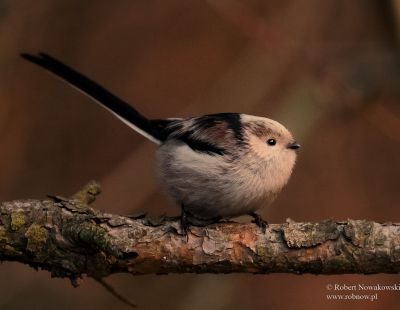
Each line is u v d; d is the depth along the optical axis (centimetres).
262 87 1233
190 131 823
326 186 1266
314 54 1180
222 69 1315
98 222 652
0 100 1221
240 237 653
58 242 633
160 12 1334
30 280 1131
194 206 818
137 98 1289
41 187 1227
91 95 895
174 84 1305
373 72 1159
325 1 1295
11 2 1173
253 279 1188
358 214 1245
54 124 1256
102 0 1316
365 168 1273
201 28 1330
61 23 1278
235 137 801
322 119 1193
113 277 1198
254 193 798
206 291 1078
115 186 1157
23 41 1226
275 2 1322
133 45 1313
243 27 1177
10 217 644
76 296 1164
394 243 631
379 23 1131
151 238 650
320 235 643
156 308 1175
